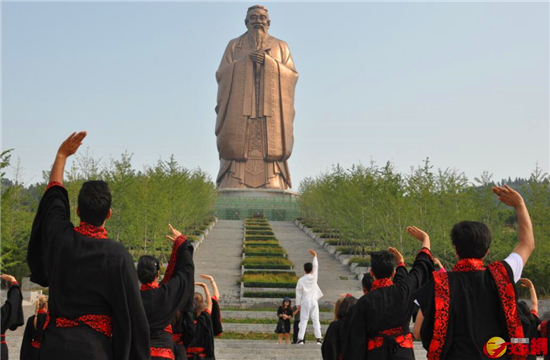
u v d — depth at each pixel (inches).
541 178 1628.9
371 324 339.0
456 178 1800.0
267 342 999.0
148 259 344.5
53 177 280.8
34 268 274.7
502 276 271.1
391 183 1955.0
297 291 943.0
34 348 469.7
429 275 350.0
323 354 412.5
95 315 250.7
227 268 1878.7
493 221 1752.0
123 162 1870.1
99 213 264.1
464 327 267.4
